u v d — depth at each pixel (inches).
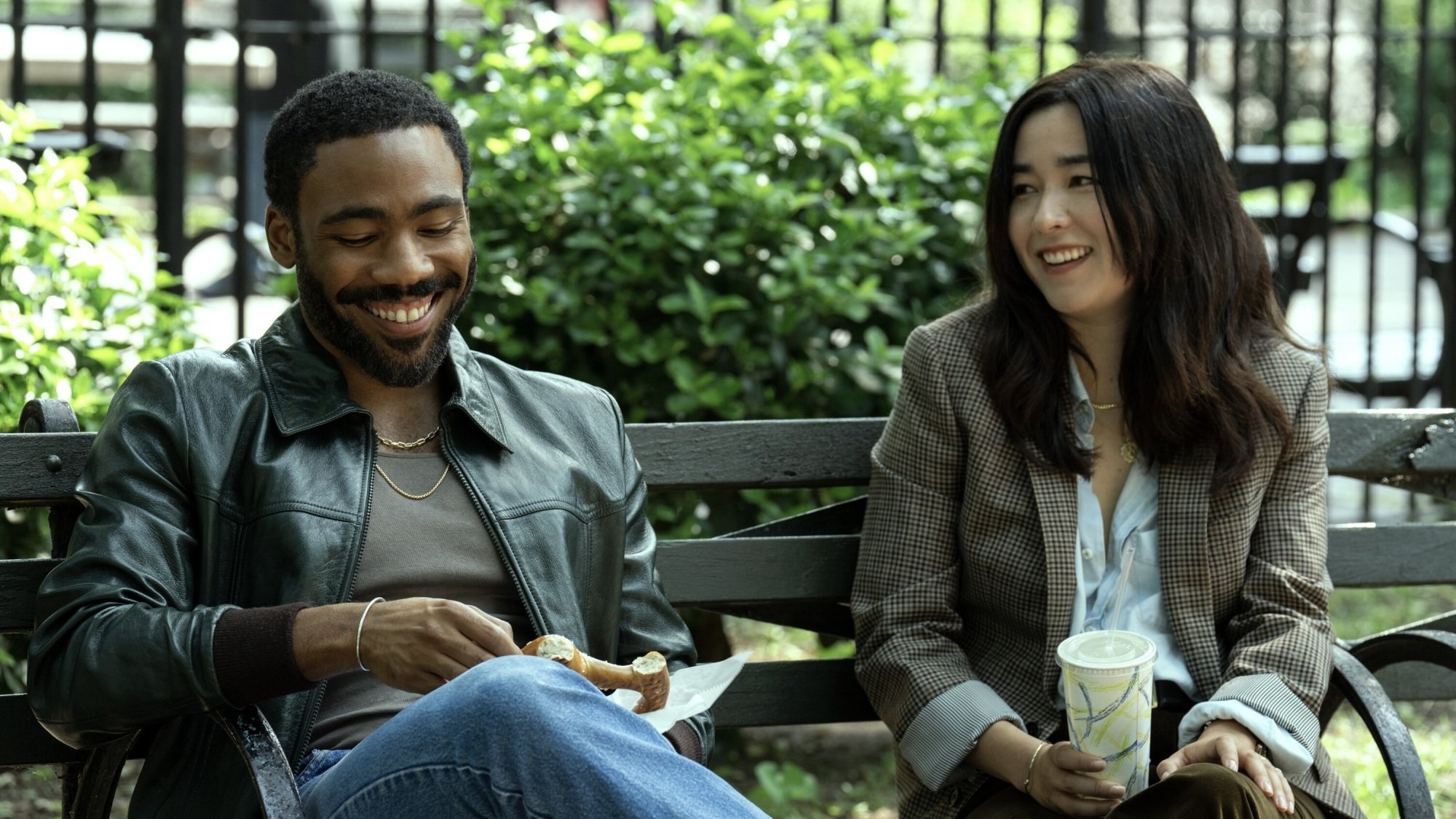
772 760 193.9
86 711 96.0
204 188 547.8
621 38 191.9
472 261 110.1
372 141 103.7
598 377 184.2
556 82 189.2
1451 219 268.4
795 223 187.9
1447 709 209.9
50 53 420.5
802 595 130.1
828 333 188.4
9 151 155.3
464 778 87.4
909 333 189.2
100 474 102.9
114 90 522.0
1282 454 122.1
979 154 192.5
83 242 150.6
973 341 123.6
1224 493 119.2
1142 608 120.9
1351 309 514.9
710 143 178.7
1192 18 240.4
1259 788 104.6
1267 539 121.7
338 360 110.0
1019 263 122.3
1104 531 122.3
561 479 113.2
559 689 87.4
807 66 198.1
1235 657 116.9
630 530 118.4
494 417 112.3
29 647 100.4
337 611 95.6
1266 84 620.1
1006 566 119.9
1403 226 293.3
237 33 213.5
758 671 130.5
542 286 175.3
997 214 123.0
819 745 200.2
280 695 95.7
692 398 176.6
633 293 180.5
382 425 110.7
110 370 155.1
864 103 192.1
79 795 108.3
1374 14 251.8
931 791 119.0
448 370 112.6
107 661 94.9
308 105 104.8
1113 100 118.2
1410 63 729.6
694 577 128.3
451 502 109.5
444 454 110.4
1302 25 633.6
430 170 105.1
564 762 85.4
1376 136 251.8
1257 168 267.7
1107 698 104.3
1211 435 119.0
